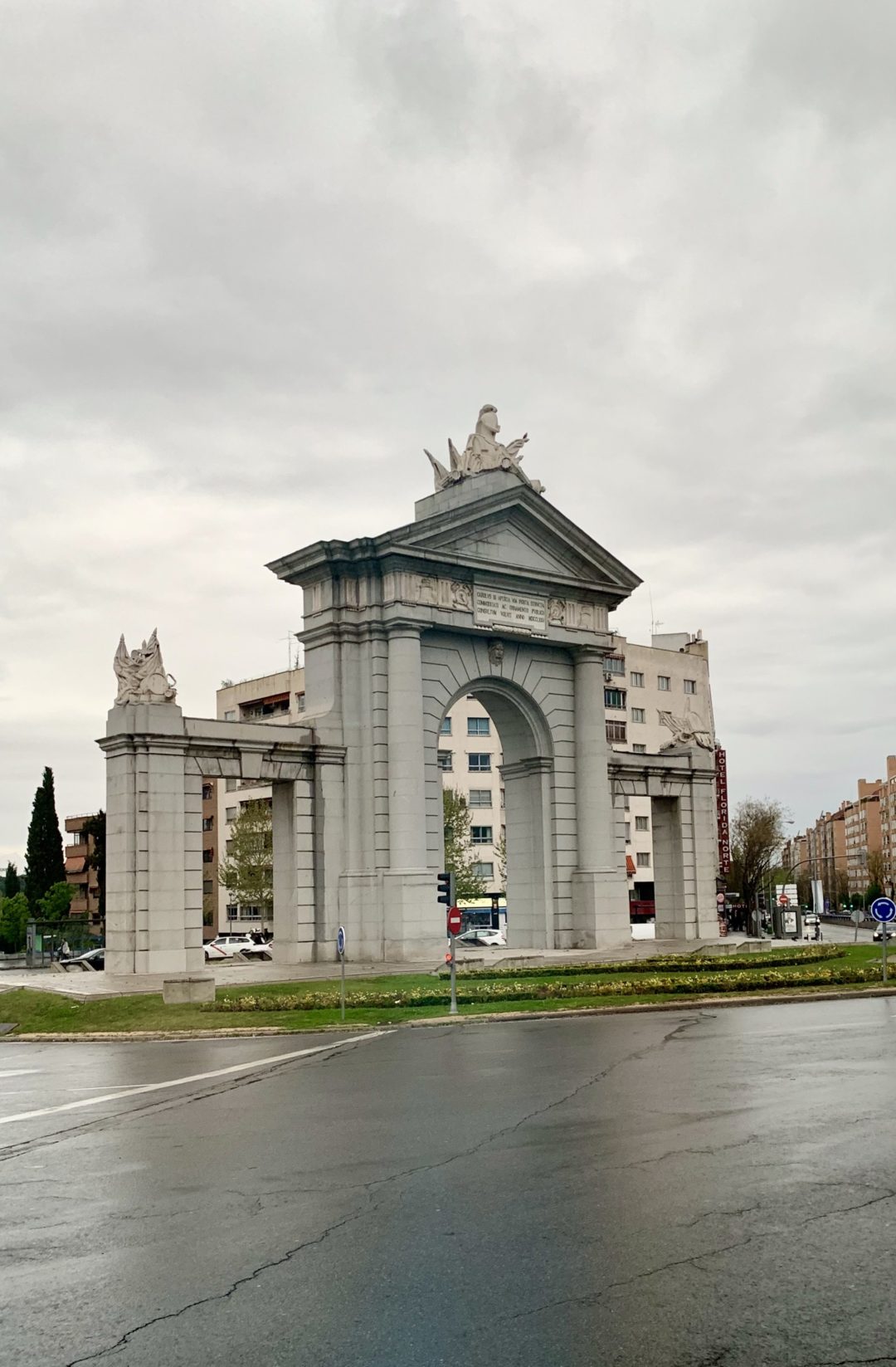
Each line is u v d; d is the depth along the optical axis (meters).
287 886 44.94
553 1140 13.70
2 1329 8.38
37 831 104.56
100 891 114.75
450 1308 8.43
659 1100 15.94
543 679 51.03
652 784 57.28
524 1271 9.15
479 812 103.81
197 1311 8.57
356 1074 19.48
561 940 50.28
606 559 52.03
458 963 42.00
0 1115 17.12
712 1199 10.97
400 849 44.19
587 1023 26.45
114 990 34.34
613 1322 8.08
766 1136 13.43
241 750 42.75
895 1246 9.49
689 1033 23.38
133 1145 14.43
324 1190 11.79
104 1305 8.77
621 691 109.25
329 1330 8.11
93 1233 10.68
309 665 47.03
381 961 43.81
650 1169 12.11
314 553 46.00
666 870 59.09
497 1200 11.17
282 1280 9.15
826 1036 22.30
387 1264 9.41
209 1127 15.31
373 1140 14.04
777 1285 8.69
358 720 45.78
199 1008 30.12
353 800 45.25
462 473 48.00
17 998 34.75
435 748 46.62
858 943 65.44
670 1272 9.03
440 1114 15.57
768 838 108.75
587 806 51.16
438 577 46.69
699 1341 7.74
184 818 41.00
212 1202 11.54
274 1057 22.22
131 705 40.78
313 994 30.98
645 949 49.72
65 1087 19.62
